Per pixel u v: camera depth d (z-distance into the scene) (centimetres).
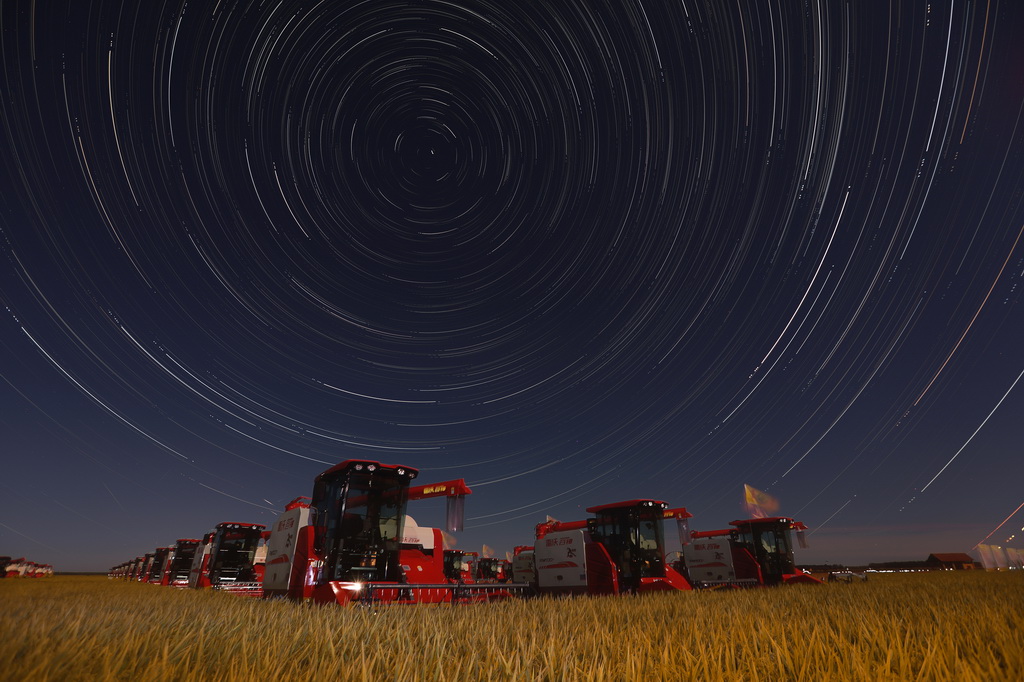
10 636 360
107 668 301
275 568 1271
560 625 618
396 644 459
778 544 2012
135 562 4503
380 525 1127
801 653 354
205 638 432
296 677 328
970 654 349
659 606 881
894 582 1770
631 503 1516
